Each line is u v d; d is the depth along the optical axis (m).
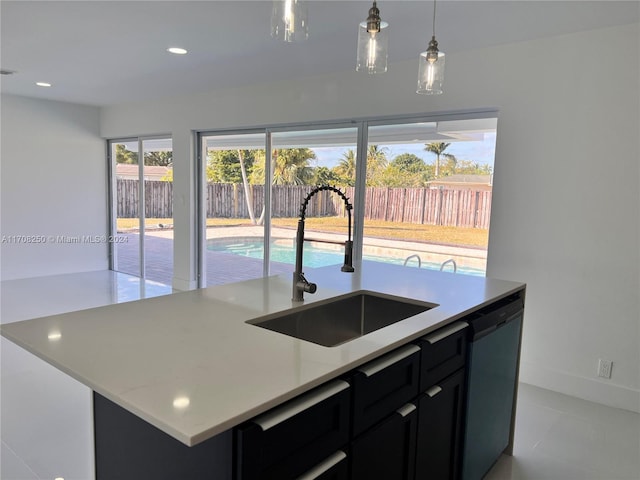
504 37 3.21
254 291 2.18
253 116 5.03
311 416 1.19
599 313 3.12
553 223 3.27
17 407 2.79
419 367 1.64
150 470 1.28
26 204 6.25
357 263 3.12
